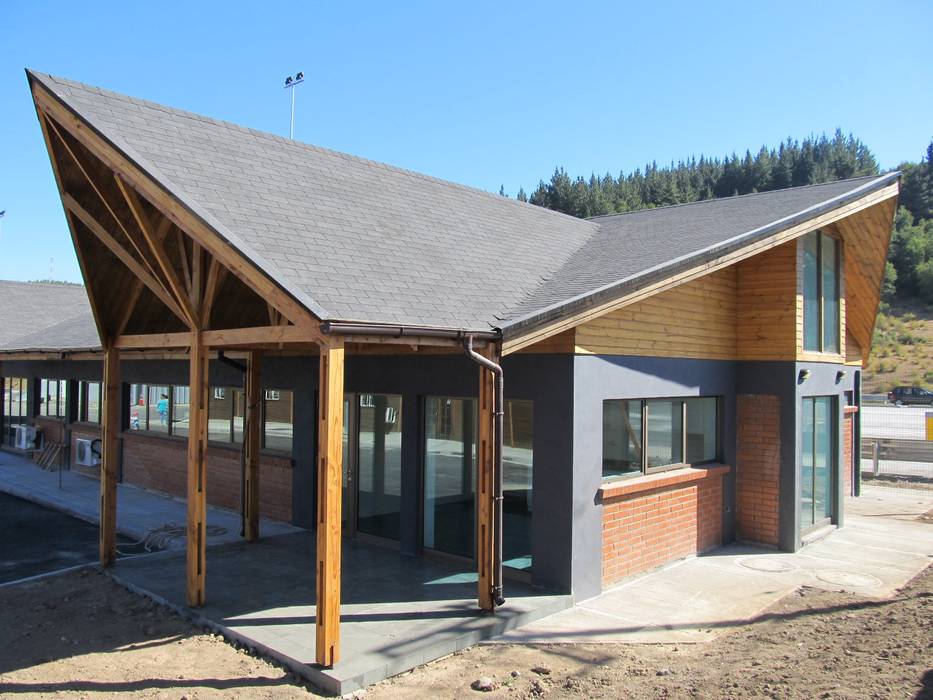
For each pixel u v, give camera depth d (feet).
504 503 28.32
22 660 20.29
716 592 27.58
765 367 35.42
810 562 32.37
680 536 32.07
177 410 46.80
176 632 22.41
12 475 55.26
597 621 24.07
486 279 27.71
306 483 36.27
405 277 24.27
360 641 20.84
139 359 50.34
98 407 55.52
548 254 35.06
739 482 36.19
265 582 26.96
